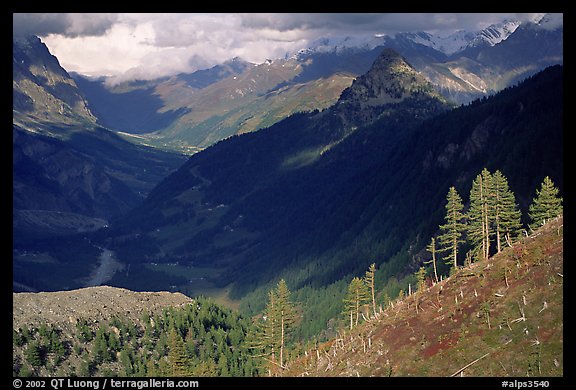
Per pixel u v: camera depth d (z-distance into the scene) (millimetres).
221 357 154625
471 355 93875
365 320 132750
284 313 146375
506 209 125438
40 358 148250
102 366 153000
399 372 100125
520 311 94875
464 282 112500
